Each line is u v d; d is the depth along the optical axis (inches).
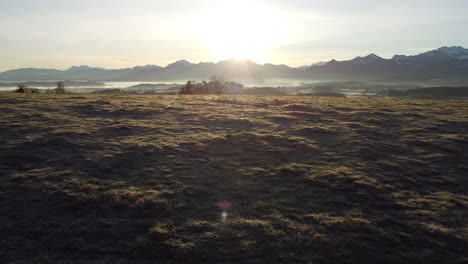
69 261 215.9
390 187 366.9
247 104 1123.9
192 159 444.1
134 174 379.6
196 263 218.2
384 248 244.1
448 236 264.2
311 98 1561.3
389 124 771.4
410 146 561.6
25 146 467.8
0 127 581.3
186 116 804.0
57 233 247.9
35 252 223.9
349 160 469.1
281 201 321.1
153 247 233.9
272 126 703.1
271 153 489.7
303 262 223.0
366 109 1046.4
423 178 405.4
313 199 328.8
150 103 1074.1
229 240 246.2
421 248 246.4
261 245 241.0
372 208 312.5
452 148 547.2
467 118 872.9
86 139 527.5
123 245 235.5
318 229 267.0
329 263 223.8
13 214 273.0
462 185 385.7
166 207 296.8
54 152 448.8
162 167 406.6
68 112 802.2
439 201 335.3
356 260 228.4
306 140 577.9
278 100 1322.6
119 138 544.4
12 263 210.5
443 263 228.2
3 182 337.1
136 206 296.4
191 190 339.0
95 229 256.1
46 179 350.6
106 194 318.0
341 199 330.6
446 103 1362.0
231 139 562.3
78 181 348.5
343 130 679.7
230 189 346.9
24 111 788.6
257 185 360.8
